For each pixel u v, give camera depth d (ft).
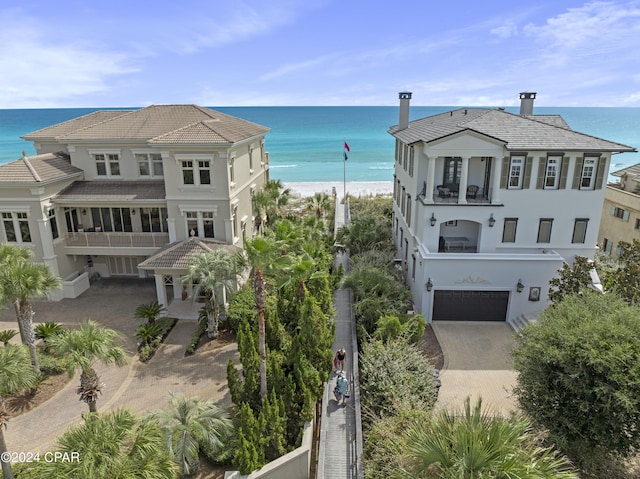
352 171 356.59
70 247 99.40
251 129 117.60
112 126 105.09
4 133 572.10
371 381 61.72
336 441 57.26
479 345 81.71
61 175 96.27
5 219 93.09
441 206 88.33
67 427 61.16
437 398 64.90
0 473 47.98
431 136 89.40
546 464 35.45
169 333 85.71
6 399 65.72
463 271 86.38
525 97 113.91
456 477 31.91
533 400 52.39
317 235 111.55
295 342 59.06
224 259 80.69
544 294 86.99
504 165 87.35
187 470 50.19
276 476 50.44
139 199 96.02
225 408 63.93
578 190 88.38
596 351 47.03
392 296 86.33
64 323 88.63
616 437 46.75
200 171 94.12
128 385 70.54
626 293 70.54
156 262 89.20
